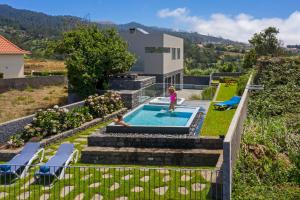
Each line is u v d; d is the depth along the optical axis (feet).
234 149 35.01
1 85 108.06
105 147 43.37
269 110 61.77
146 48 117.60
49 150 46.78
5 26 403.75
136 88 85.35
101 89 85.71
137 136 43.88
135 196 32.63
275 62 79.46
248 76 79.61
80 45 87.97
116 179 35.91
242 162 38.40
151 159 41.06
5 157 43.39
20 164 37.60
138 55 118.32
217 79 145.59
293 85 71.20
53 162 37.88
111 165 40.91
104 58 83.71
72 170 38.83
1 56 124.06
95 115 63.52
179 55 143.64
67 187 34.96
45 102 96.63
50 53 91.86
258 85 69.26
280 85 71.92
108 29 92.58
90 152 41.81
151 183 34.76
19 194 34.14
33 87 119.65
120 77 89.45
